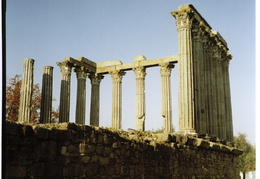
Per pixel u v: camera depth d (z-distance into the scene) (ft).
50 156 32.86
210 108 93.81
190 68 78.33
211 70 97.50
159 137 58.23
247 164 140.77
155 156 52.19
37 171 31.37
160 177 52.75
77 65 122.62
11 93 133.80
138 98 118.11
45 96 108.37
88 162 37.81
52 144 33.17
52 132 33.22
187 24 80.69
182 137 62.08
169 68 115.96
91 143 38.60
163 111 112.68
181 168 60.18
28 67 98.84
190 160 64.34
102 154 40.29
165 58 116.06
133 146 46.80
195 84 85.25
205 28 91.61
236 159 97.14
